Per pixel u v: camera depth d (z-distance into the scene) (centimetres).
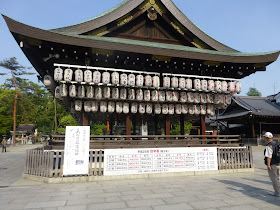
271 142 635
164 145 977
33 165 880
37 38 805
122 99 1014
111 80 989
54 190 680
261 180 838
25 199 584
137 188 704
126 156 860
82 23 1013
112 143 975
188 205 533
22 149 3328
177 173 912
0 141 4547
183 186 733
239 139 1104
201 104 1182
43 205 532
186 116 1338
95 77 918
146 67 1105
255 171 1061
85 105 1000
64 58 969
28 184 771
